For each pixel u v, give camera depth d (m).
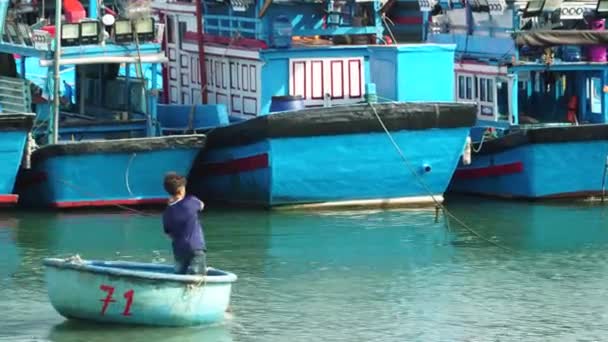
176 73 40.72
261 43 36.66
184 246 24.09
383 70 36.97
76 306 24.28
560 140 36.22
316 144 34.66
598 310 26.38
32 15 39.16
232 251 31.20
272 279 28.59
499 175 37.84
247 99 37.34
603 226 34.16
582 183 37.00
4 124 33.69
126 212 35.50
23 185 35.91
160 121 38.19
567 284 28.38
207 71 39.09
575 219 35.03
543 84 40.12
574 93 39.22
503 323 25.45
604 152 36.50
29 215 35.16
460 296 27.36
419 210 36.19
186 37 40.03
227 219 34.88
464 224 34.38
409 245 31.97
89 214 35.25
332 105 36.62
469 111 35.34
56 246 31.52
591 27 37.97
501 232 33.50
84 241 32.03
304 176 35.03
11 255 30.61
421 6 39.41
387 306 26.52
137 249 31.20
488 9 37.91
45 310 25.73
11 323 24.83
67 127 36.53
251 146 35.06
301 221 34.62
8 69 38.38
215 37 38.50
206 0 38.62
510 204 37.41
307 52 36.75
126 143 34.59
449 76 36.97
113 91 39.41
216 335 24.36
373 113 34.69
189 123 37.59
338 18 37.09
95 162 34.78
